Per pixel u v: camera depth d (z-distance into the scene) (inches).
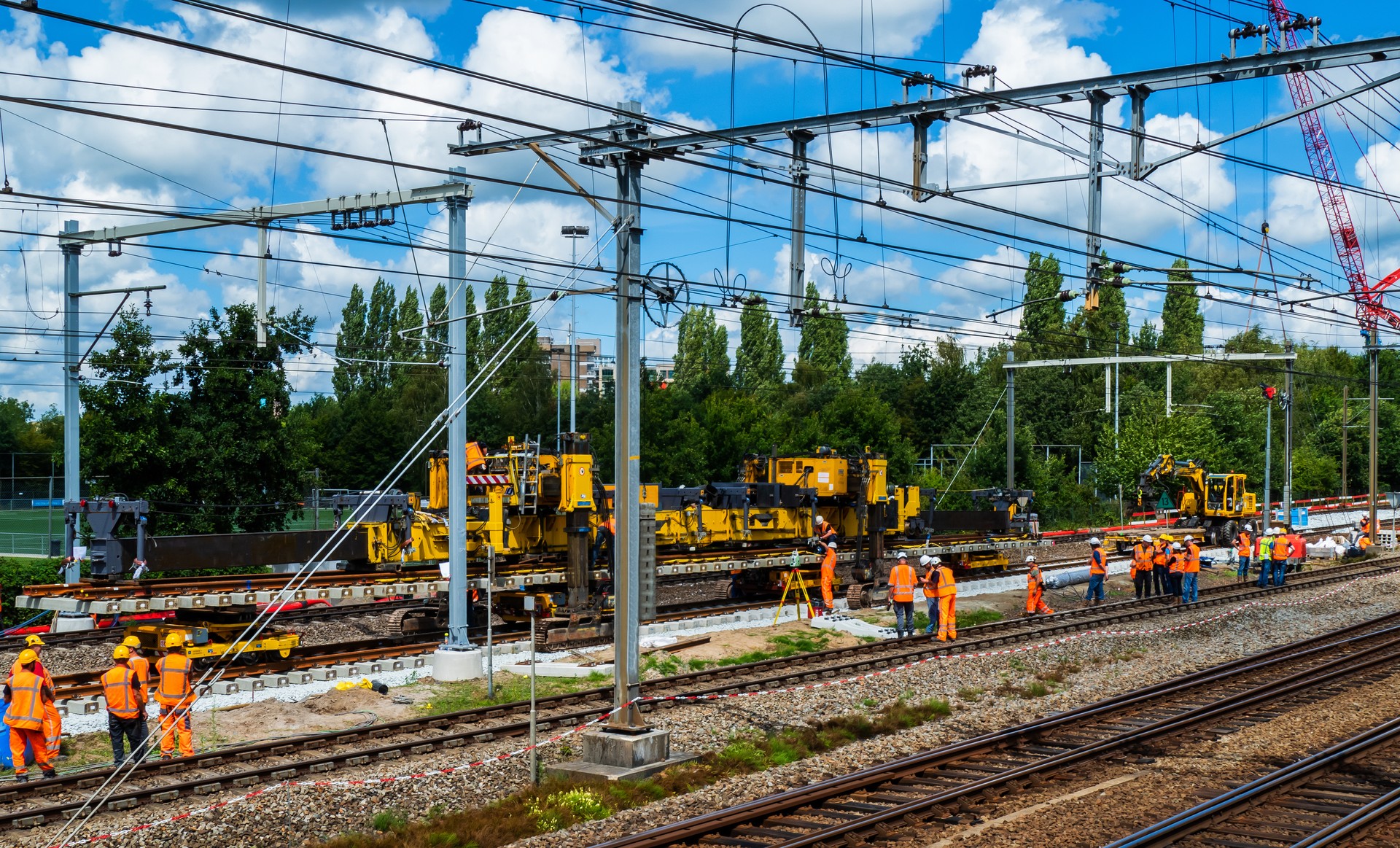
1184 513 1974.7
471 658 805.9
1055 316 3075.8
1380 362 4766.2
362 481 2464.3
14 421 3868.1
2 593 1160.8
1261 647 992.9
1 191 442.0
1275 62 530.0
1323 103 529.7
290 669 802.2
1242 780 540.4
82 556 948.0
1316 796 515.5
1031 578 1195.3
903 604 1021.2
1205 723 677.3
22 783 531.8
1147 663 912.9
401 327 2874.0
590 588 1008.9
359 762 586.9
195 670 792.9
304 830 489.4
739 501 1161.4
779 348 3336.6
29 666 561.3
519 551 989.8
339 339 2935.5
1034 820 478.3
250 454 1326.3
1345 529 2409.0
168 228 940.6
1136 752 604.7
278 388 1354.6
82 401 1277.1
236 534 888.3
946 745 618.5
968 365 3388.3
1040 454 2977.4
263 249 828.0
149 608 796.0
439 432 706.8
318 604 1122.7
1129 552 1814.7
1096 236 586.9
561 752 613.0
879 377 3575.3
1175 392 3297.2
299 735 639.1
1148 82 561.3
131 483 1291.8
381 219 809.5
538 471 954.1
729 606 1137.4
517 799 522.9
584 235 1528.1
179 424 1326.3
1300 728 658.2
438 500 978.1
